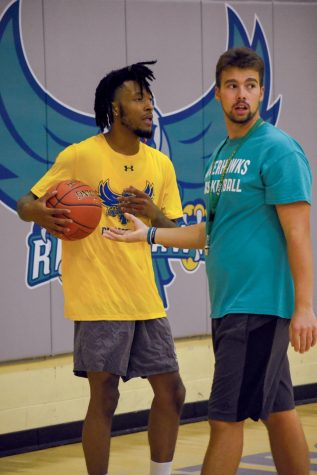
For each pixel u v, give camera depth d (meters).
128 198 4.87
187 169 7.24
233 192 3.92
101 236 4.89
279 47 7.76
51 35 6.56
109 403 4.93
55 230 4.73
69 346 6.67
